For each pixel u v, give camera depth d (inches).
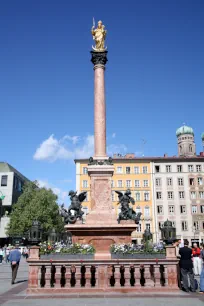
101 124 1159.6
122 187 3356.3
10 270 1251.8
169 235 644.1
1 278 937.5
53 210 2866.6
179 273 685.9
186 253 643.5
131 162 3415.4
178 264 677.3
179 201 3294.8
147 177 3373.5
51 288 611.8
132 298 546.9
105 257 660.1
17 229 2780.5
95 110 1175.6
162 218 3253.0
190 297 559.2
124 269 626.5
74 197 1149.1
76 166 3380.9
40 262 623.5
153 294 585.9
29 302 515.5
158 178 3363.7
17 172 3991.1
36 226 653.9
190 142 4571.9
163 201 3302.2
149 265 626.2
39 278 621.0
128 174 3385.8
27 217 2728.8
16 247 813.2
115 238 1054.4
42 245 679.7
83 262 622.8
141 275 634.8
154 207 3280.0
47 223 2721.5
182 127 4653.1
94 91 1197.7
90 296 567.8
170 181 3356.3
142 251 656.4
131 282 635.5
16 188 3718.0
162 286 617.6
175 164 3395.7
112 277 633.6
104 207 1096.8
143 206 3299.7
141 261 625.0
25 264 1686.8
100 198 1104.2
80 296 568.4
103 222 1067.9
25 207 2817.4
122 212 1115.9
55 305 488.7
